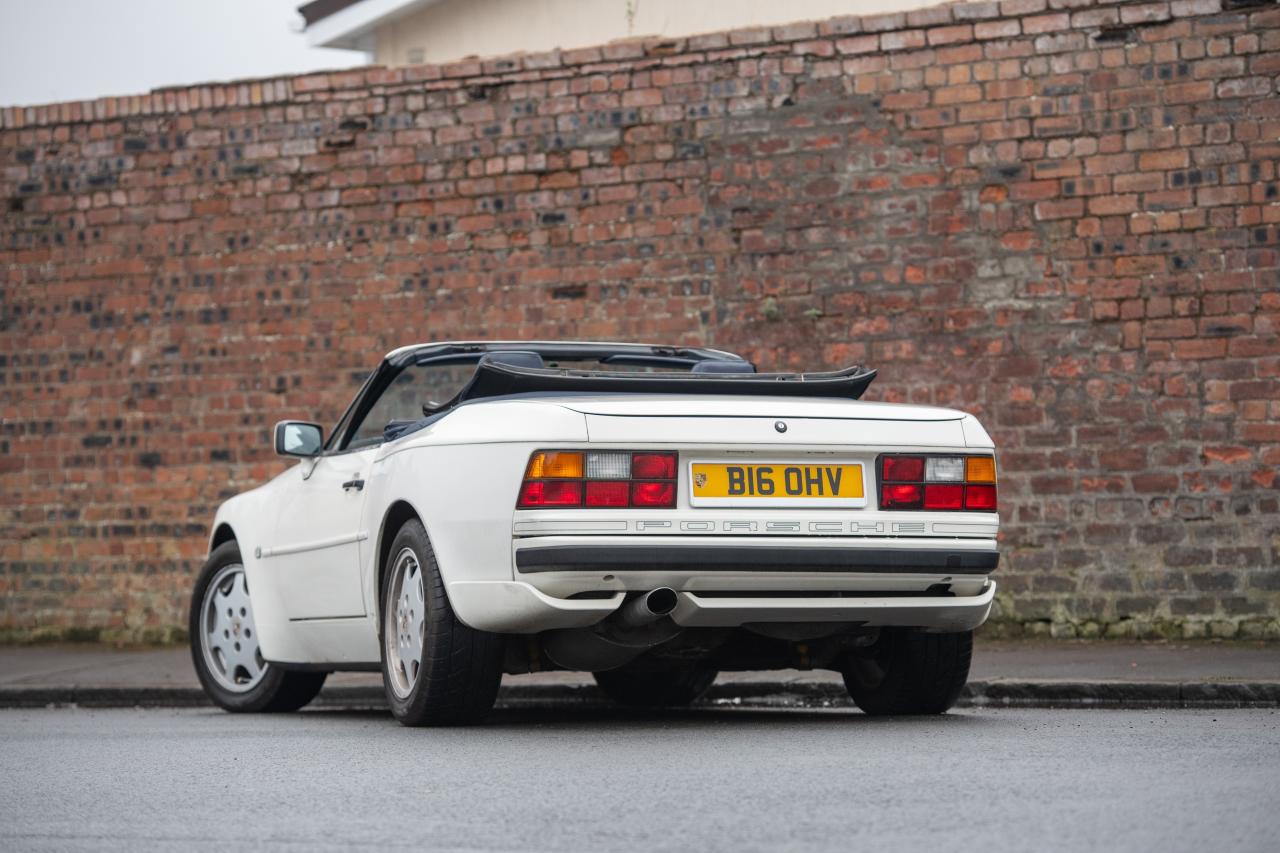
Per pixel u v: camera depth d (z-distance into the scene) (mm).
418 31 18766
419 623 6059
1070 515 10094
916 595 5867
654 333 10805
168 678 9531
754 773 4512
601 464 5527
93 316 11953
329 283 11461
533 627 5598
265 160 11617
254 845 3607
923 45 10422
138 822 3988
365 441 7125
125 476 11867
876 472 5762
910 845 3365
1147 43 10102
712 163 10750
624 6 17281
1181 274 10016
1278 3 9922
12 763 5340
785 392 6301
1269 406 9859
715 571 5539
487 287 11133
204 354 11711
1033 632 10109
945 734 5559
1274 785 4133
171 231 11805
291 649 7500
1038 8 10242
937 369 10328
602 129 10945
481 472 5656
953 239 10336
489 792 4289
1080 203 10164
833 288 10508
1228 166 9969
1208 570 9891
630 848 3424
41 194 12062
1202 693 7406
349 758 5203
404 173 11336
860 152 10500
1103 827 3531
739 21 16250
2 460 12117
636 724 6250
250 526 7883
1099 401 10094
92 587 11930
